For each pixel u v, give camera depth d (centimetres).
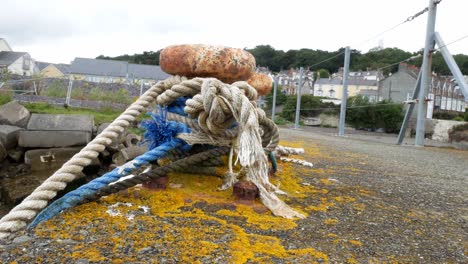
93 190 259
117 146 818
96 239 205
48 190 258
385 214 288
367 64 7206
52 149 803
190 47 320
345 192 350
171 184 305
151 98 333
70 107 1230
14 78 1705
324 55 8406
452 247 231
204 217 245
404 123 1239
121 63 7162
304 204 296
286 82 7381
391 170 520
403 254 214
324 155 638
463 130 1308
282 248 208
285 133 1307
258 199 279
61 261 181
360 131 2658
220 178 324
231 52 320
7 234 217
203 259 189
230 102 259
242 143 256
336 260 199
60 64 8169
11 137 805
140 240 206
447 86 4769
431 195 370
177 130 302
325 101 3519
